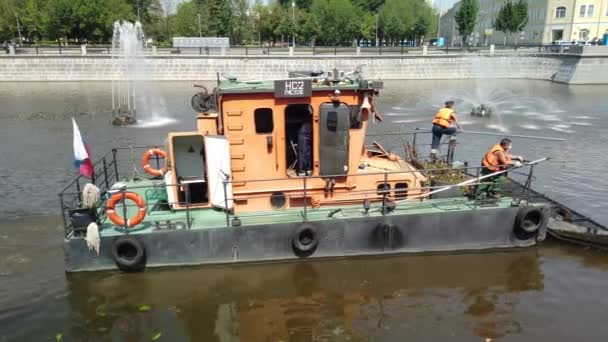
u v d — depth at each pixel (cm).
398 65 5012
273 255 903
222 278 876
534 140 2189
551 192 1445
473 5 7025
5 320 765
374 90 898
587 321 765
